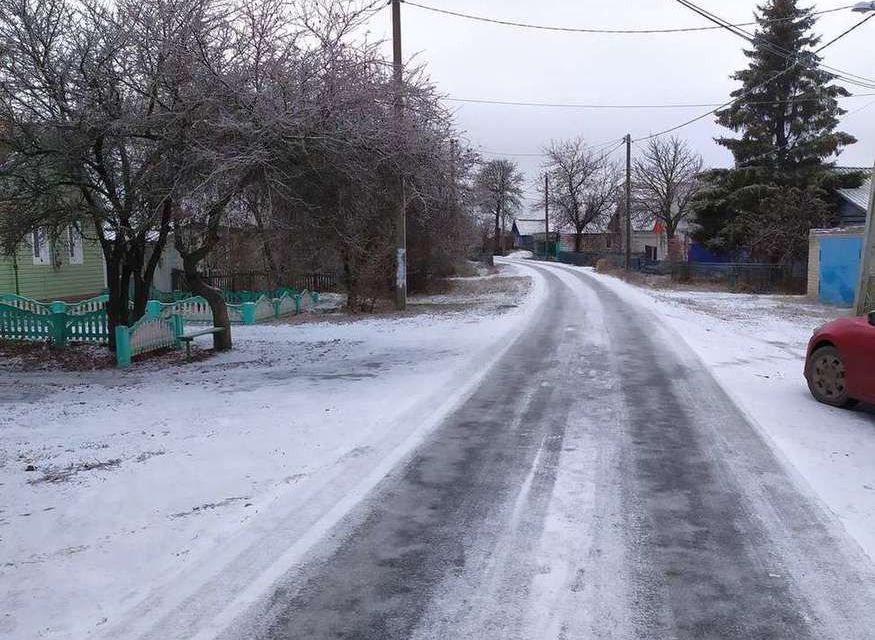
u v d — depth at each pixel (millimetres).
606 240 76812
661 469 5902
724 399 8523
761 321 18516
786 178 35219
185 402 8742
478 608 3688
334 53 10266
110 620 3572
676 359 11422
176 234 12086
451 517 4902
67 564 4191
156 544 4465
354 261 21750
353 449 6484
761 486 5473
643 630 3461
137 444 6758
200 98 9781
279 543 4484
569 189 72188
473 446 6609
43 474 5883
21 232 11438
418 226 26234
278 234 12859
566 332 15008
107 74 10078
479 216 43281
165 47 9758
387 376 10266
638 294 25844
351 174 10672
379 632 3477
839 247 24625
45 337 14508
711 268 35594
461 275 44781
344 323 19188
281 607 3713
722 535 4570
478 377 10016
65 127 9938
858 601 3736
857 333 7852
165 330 13820
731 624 3516
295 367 11445
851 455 6273
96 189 11000
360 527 4738
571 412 7918
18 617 3592
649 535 4578
